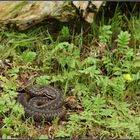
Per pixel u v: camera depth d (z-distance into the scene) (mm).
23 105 9703
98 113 9680
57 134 9211
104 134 9344
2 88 10195
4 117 9500
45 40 11312
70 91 10367
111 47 11406
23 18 11070
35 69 10766
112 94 10305
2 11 11039
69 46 10773
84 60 10789
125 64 10742
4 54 10859
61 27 11508
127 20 11867
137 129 9398
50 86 10242
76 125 9438
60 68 10773
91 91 10367
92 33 11609
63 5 11125
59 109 9758
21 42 11031
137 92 10500
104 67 10883
